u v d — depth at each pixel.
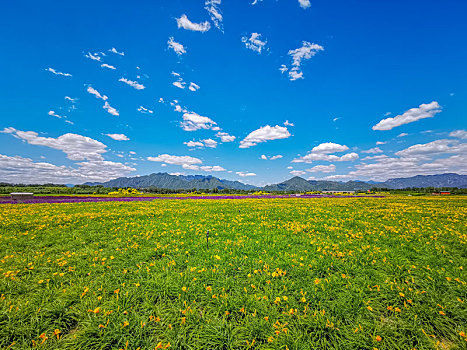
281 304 4.32
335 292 4.68
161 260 6.73
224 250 7.71
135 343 3.40
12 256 7.04
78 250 7.80
